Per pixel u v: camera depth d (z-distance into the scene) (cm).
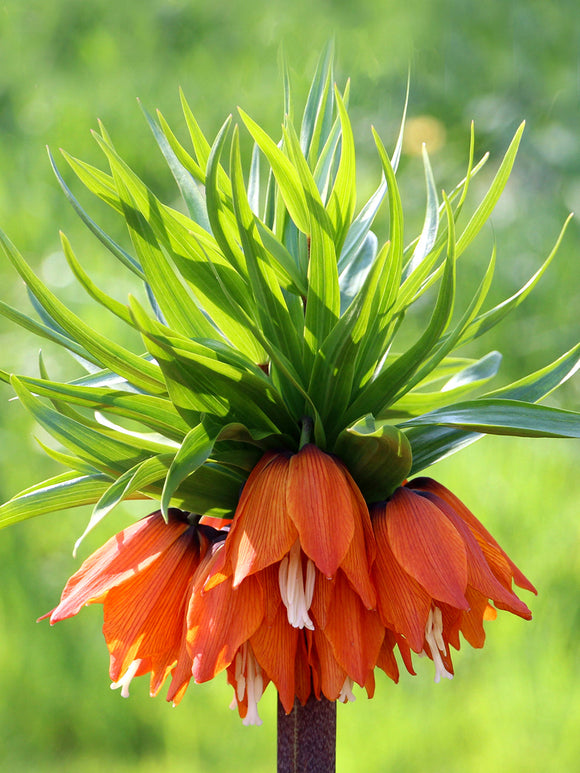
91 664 185
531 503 197
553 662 176
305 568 74
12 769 172
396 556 73
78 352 77
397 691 174
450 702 174
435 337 74
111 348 75
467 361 84
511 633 182
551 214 238
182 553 75
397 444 73
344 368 75
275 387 76
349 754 163
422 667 179
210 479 76
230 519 78
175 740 174
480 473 203
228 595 73
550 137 247
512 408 76
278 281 77
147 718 179
